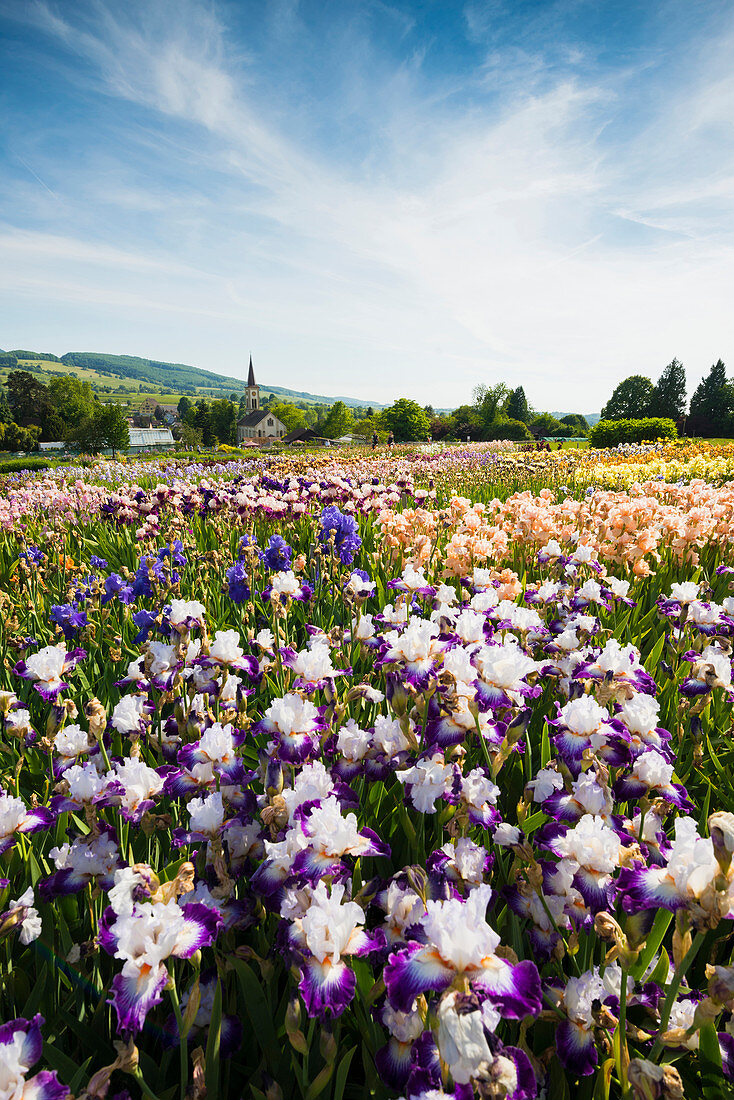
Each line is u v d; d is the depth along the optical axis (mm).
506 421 124500
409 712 2441
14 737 2615
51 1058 1689
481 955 1315
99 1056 1836
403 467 18969
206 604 5348
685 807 2100
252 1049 1949
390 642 2836
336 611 5141
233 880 1966
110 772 2105
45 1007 1944
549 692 3459
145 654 3012
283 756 2264
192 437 138875
